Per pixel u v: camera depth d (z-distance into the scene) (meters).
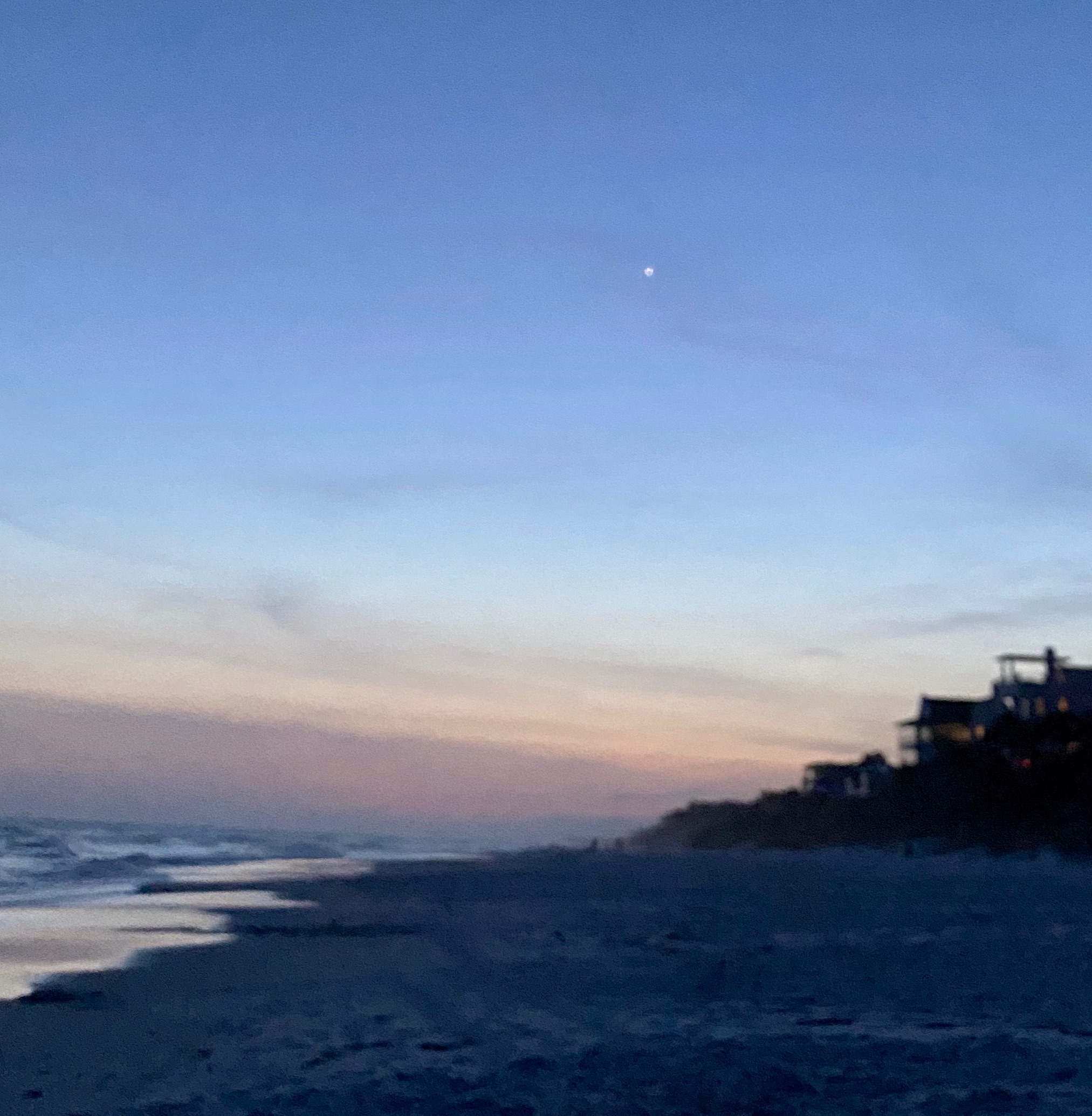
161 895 32.75
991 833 56.06
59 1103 7.96
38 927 23.02
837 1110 7.60
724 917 23.53
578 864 56.81
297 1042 10.12
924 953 16.53
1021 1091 8.00
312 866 53.84
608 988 13.50
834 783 85.00
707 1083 8.34
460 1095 8.04
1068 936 18.83
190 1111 7.68
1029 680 72.25
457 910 26.61
